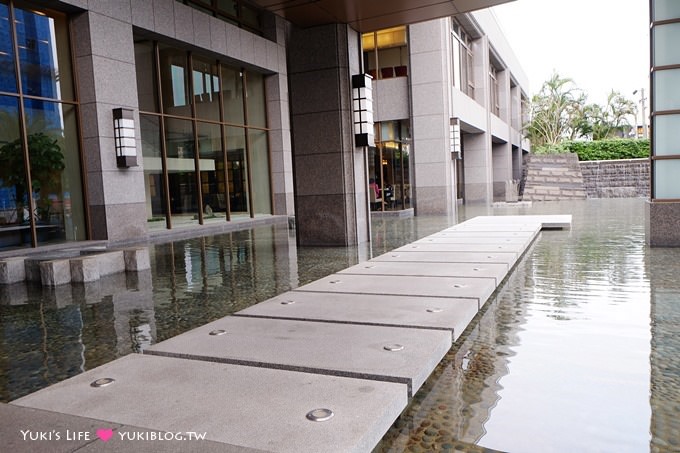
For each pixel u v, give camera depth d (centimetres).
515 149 4728
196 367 347
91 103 1372
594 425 294
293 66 1188
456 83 2466
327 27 1149
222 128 2023
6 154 1244
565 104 5697
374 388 300
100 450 238
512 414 311
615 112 5988
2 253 1159
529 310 547
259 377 324
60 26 1366
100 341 500
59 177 1356
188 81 1855
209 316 579
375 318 456
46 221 1330
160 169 1722
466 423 303
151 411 280
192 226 1802
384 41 2214
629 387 342
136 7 1502
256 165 2233
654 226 951
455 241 1038
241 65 2091
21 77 1280
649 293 603
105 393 308
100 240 1393
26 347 489
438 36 2112
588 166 3688
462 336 467
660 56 925
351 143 1177
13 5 1259
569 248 995
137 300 680
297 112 1195
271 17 2225
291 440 242
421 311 474
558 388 345
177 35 1675
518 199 3341
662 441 275
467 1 1026
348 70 1164
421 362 340
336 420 261
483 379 366
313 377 321
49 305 672
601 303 564
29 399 303
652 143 945
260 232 1697
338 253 1055
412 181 2198
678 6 908
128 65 1466
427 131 2152
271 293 686
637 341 434
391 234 1397
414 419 311
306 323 450
